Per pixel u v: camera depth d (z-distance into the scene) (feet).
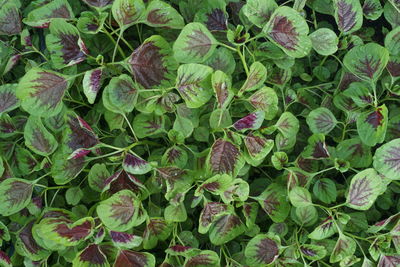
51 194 3.48
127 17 3.23
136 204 3.19
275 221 3.34
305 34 3.27
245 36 3.28
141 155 3.51
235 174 3.24
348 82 3.50
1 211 3.23
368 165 3.35
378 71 3.32
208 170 3.23
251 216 3.38
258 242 3.29
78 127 3.27
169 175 3.25
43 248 3.34
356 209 3.41
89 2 3.31
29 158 3.37
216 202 3.27
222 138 3.24
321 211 3.47
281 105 3.53
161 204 3.47
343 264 3.29
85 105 3.51
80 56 3.30
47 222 3.12
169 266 3.32
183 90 3.19
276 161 3.35
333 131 3.56
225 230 3.35
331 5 3.61
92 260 3.24
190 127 3.29
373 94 3.51
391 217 3.26
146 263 3.24
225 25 3.38
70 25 3.25
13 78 3.65
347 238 3.28
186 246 3.28
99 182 3.29
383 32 3.70
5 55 3.54
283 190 3.36
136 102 3.25
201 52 3.22
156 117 3.34
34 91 3.18
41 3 3.52
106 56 3.55
